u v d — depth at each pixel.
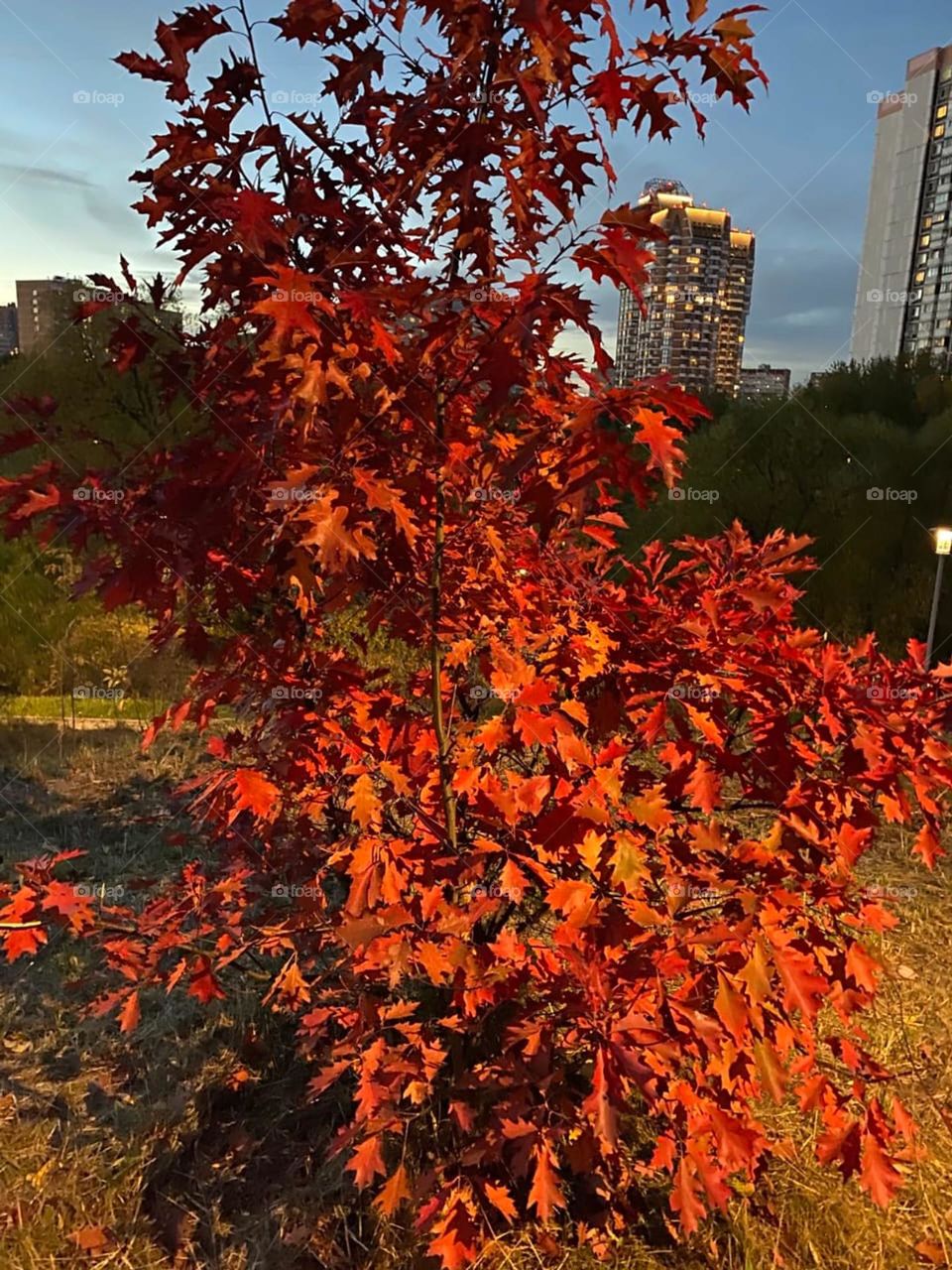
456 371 1.60
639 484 1.36
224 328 1.67
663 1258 1.94
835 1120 1.84
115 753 4.98
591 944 1.65
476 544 1.93
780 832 1.71
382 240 1.78
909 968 3.07
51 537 1.62
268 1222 2.04
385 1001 2.08
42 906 1.88
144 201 1.62
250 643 1.99
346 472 1.43
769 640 1.89
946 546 5.50
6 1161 2.20
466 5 1.37
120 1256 1.96
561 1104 1.86
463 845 1.89
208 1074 2.54
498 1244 1.93
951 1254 1.95
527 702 1.60
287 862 2.27
